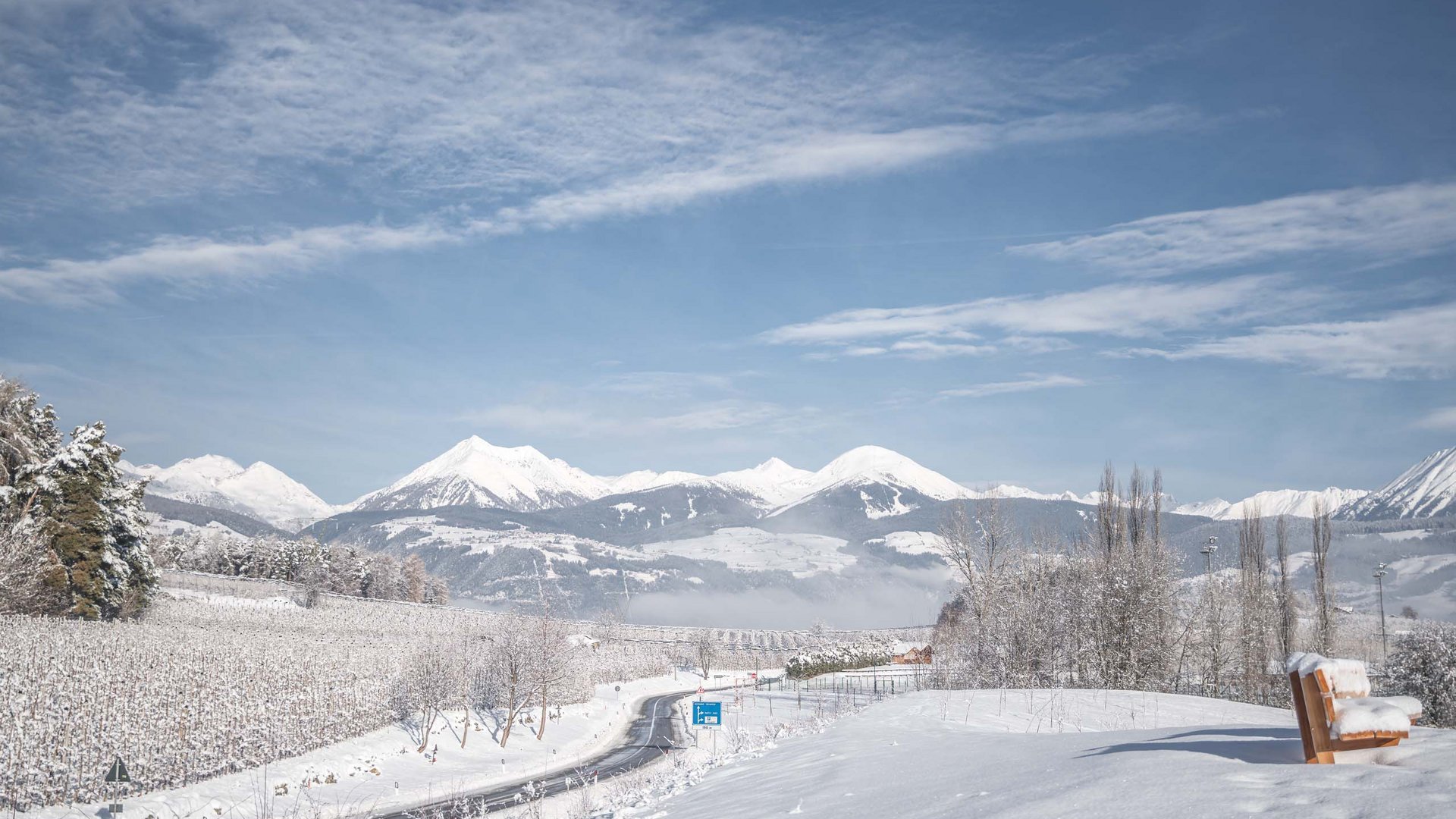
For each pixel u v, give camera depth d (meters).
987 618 60.19
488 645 72.12
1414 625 54.78
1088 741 14.73
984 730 24.72
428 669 58.69
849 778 14.33
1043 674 53.69
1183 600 56.19
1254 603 57.47
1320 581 67.94
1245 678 56.53
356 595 155.00
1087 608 53.31
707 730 66.25
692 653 159.12
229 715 44.47
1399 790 7.56
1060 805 9.11
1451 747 8.97
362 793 42.00
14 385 75.12
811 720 31.77
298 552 147.50
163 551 123.88
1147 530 65.56
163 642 52.34
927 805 10.70
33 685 39.28
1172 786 9.05
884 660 130.75
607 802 19.44
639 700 98.88
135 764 37.28
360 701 54.53
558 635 68.75
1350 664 9.44
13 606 60.28
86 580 68.38
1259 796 8.14
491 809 36.69
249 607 99.31
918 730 23.56
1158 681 50.59
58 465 70.94
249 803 37.78
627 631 195.75
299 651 58.28
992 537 64.31
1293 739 11.26
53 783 34.25
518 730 64.12
